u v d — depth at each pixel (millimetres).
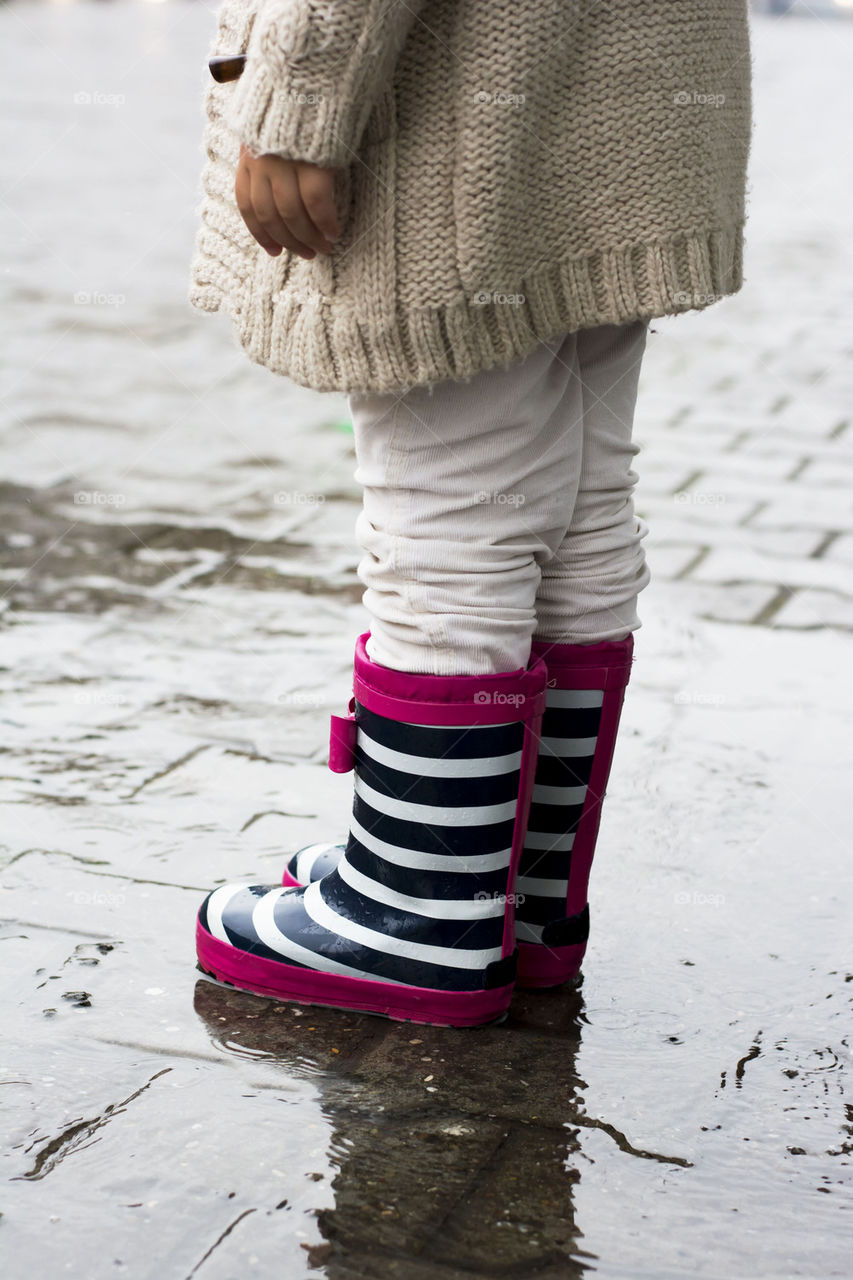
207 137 1481
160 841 2029
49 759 2299
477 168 1284
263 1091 1450
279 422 4691
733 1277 1197
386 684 1494
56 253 7023
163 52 17688
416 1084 1475
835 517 3785
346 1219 1252
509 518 1456
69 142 10453
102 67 15648
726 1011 1639
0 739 2371
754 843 2068
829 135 12430
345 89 1224
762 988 1689
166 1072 1479
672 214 1351
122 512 3701
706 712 2580
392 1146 1363
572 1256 1216
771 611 3139
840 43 25766
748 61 1448
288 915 1623
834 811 2178
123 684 2645
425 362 1361
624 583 1590
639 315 1376
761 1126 1417
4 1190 1275
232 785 2230
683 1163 1354
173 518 3678
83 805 2135
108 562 3342
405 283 1334
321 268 1368
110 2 27469
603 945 1783
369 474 1482
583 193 1337
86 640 2865
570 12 1271
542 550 1513
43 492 3834
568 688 1587
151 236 7516
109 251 7141
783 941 1799
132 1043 1534
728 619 3086
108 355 5418
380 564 1482
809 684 2730
